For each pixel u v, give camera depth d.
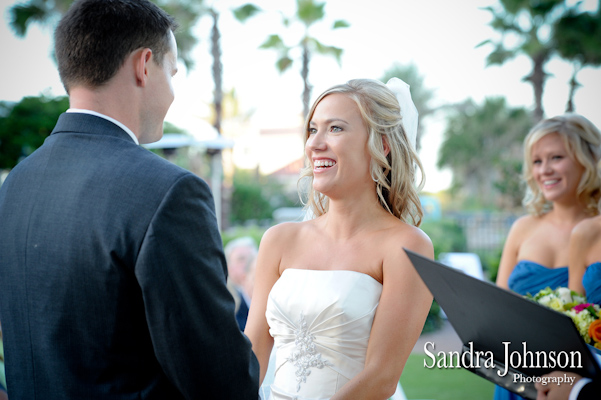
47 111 12.63
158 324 1.23
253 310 1.94
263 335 1.90
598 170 2.85
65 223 1.29
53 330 1.28
